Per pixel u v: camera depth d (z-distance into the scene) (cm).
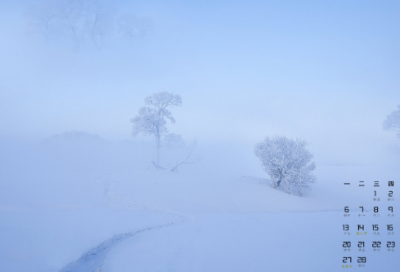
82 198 2155
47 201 1936
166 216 1500
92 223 1148
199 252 775
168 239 940
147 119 4378
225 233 1015
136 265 684
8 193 2081
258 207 2219
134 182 3003
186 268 648
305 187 2995
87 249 791
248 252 759
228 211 2034
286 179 2906
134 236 998
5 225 1019
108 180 3088
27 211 1417
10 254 708
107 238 913
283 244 834
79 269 678
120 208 1862
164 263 690
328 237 916
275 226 1141
